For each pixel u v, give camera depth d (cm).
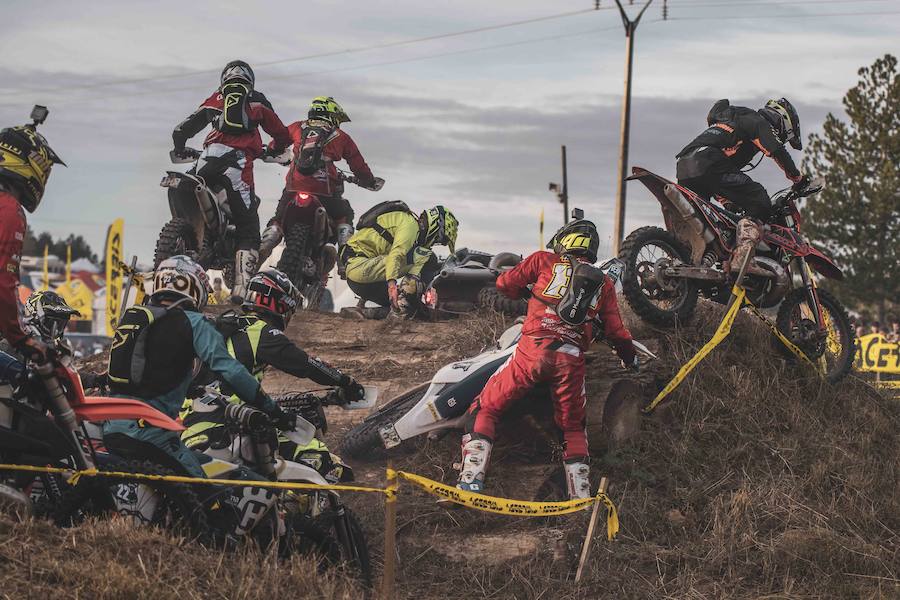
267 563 891
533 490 1350
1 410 877
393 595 988
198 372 1120
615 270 1566
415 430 1345
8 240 895
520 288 1375
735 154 1725
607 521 1289
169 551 858
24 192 951
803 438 1553
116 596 766
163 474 916
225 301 2056
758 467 1474
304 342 1734
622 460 1438
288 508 1082
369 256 2006
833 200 6650
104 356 1694
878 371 2989
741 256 1642
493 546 1248
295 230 1998
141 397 949
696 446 1492
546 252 1362
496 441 1427
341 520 1051
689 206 1633
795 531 1280
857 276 6500
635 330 1616
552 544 1247
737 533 1290
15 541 800
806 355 1742
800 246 1744
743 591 1179
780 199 1742
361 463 1425
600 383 1450
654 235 1617
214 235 1869
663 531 1322
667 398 1546
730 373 1617
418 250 1989
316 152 2000
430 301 1916
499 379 1315
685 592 1169
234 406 1008
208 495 954
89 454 905
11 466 864
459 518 1301
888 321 6094
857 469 1488
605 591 1174
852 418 1702
